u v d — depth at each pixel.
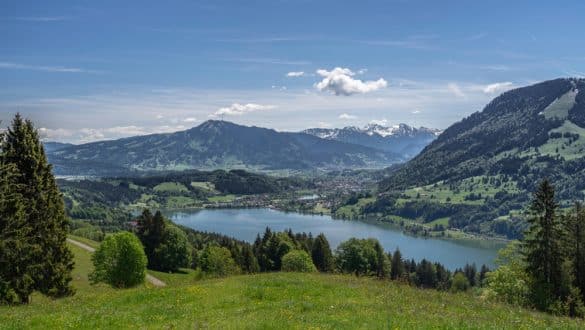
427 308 21.58
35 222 37.94
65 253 41.47
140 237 108.00
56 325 19.02
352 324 17.06
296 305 21.64
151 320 19.70
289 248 121.12
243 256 118.25
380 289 27.73
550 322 19.97
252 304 23.06
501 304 25.48
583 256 48.00
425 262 135.25
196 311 21.59
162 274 100.75
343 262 116.69
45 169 39.47
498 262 52.09
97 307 23.95
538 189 48.91
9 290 33.28
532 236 49.06
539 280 46.62
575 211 50.50
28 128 38.47
